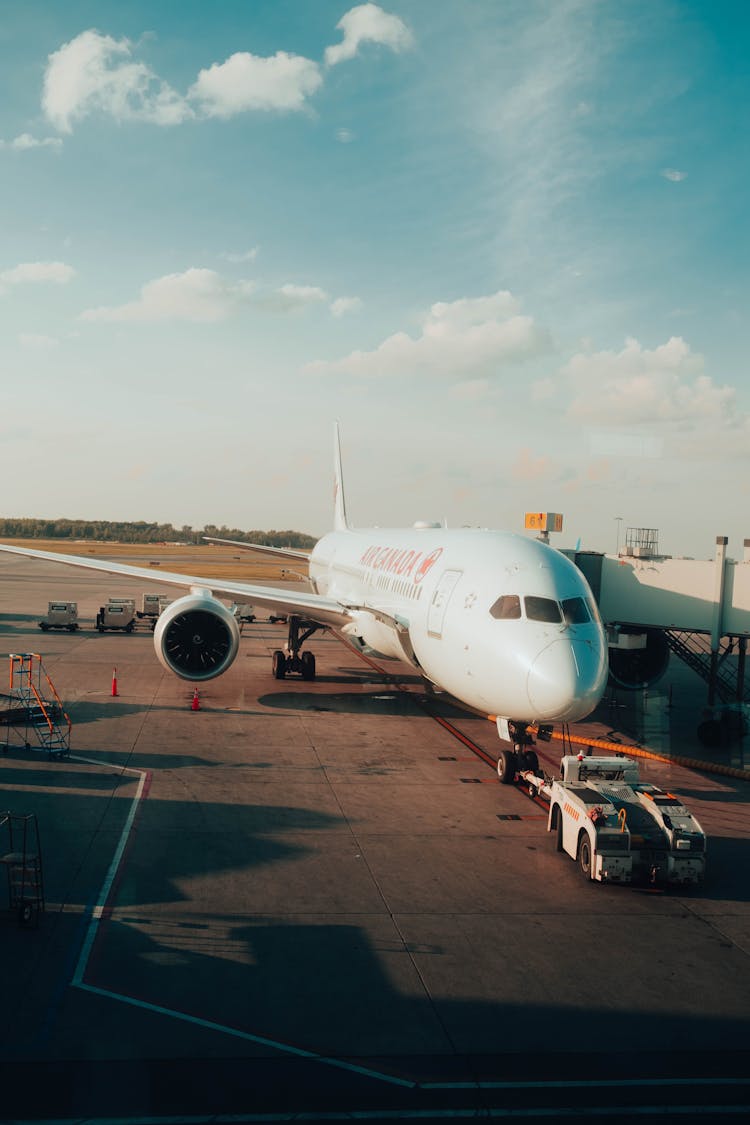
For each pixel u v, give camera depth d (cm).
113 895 1184
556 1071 824
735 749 2292
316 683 3025
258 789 1730
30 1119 725
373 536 3316
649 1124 754
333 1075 805
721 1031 905
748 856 1477
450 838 1495
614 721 2645
